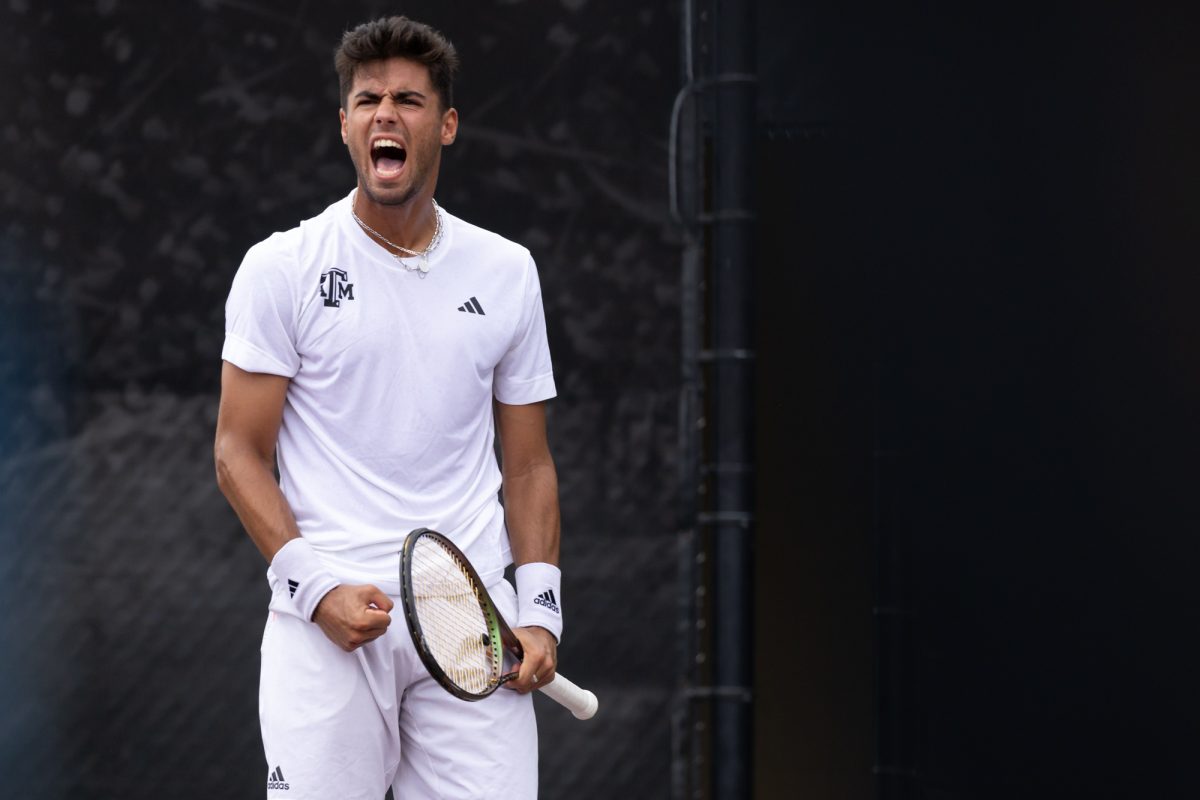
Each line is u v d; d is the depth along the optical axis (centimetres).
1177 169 1367
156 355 1445
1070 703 1362
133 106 1456
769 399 1437
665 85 1440
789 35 1438
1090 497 1367
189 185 1454
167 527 1436
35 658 1431
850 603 1418
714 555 1373
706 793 1399
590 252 1435
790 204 1439
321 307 903
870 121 1423
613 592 1416
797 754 1419
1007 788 1373
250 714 1430
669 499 1420
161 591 1435
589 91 1443
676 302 1429
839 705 1416
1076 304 1378
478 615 908
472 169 1444
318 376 911
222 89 1456
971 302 1399
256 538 895
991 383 1391
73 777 1427
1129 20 1380
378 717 915
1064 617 1367
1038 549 1375
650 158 1438
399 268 921
